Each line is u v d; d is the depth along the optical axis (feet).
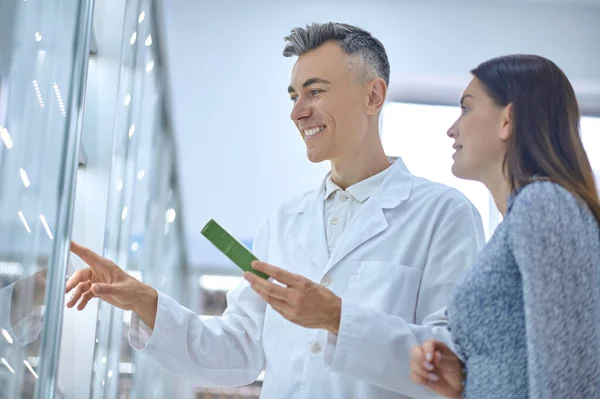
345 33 8.52
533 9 19.85
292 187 19.22
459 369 6.28
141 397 13.23
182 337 8.06
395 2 19.79
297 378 7.84
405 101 19.79
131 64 10.90
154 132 14.37
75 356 9.36
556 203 5.60
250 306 8.54
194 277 18.57
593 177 6.07
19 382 5.27
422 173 19.52
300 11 19.67
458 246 7.95
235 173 19.16
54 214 5.83
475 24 19.74
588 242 5.53
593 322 5.38
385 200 8.30
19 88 5.04
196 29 19.47
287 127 19.35
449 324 6.13
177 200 18.35
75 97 6.14
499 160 6.52
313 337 7.91
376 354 7.06
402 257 7.97
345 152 8.42
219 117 19.27
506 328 5.75
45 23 5.47
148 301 7.98
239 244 6.98
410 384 7.18
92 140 9.93
